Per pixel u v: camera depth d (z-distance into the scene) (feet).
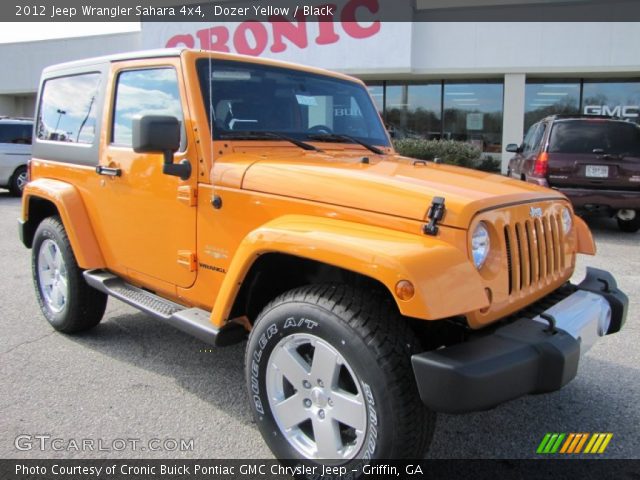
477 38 49.01
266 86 11.47
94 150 12.50
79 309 13.51
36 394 11.08
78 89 13.48
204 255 9.99
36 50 66.49
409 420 7.14
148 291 12.06
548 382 7.42
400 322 7.50
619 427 10.09
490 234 7.82
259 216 9.02
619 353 13.20
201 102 10.08
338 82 13.20
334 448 7.79
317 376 7.84
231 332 9.35
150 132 8.97
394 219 7.70
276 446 8.48
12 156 42.47
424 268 6.82
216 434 9.80
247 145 10.34
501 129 52.54
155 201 10.84
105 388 11.39
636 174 26.68
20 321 15.24
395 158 11.66
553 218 9.45
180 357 12.98
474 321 7.57
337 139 12.29
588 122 27.58
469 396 6.73
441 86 53.26
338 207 8.20
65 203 12.80
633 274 20.30
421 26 49.70
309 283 9.46
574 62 47.73
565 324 8.09
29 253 24.08
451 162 47.19
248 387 8.84
